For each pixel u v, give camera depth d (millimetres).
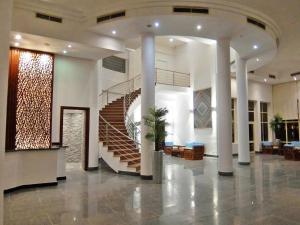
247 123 11828
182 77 17250
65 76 9508
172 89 15852
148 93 8219
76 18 7938
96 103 10156
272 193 6230
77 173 9164
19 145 8336
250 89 17031
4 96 3271
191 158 13531
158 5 7184
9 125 8133
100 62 13203
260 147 17203
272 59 11789
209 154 15031
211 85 15109
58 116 9266
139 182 7570
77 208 5039
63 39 7742
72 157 12688
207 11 7273
